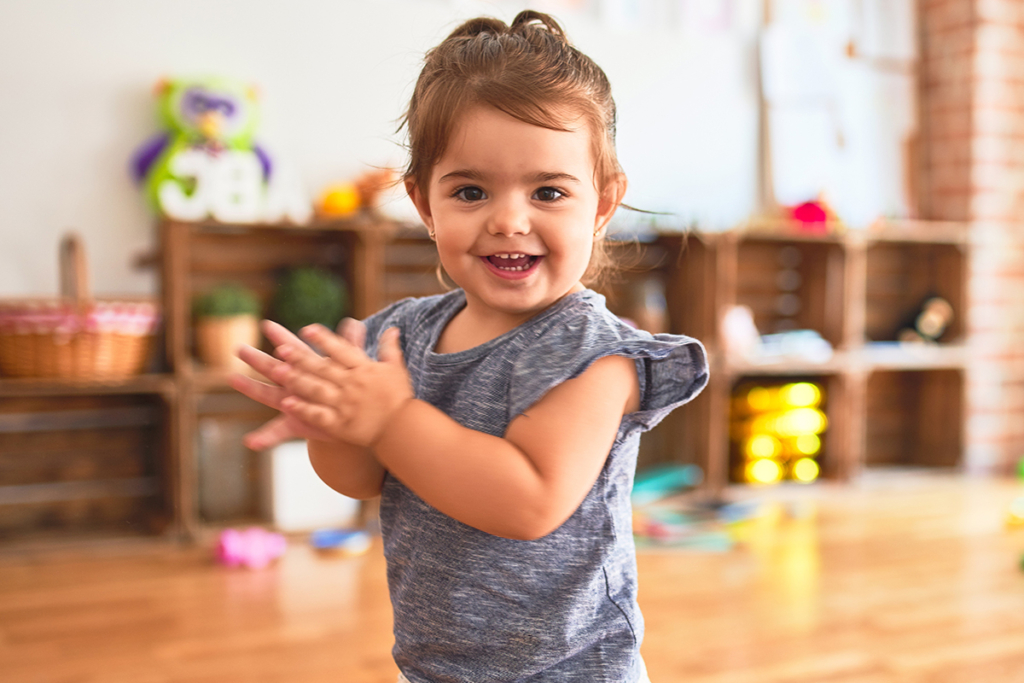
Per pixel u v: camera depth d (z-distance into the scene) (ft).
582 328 2.57
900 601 7.59
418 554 2.71
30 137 9.18
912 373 13.69
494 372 2.65
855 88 12.89
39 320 8.31
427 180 2.67
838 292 12.08
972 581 8.14
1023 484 12.37
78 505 9.67
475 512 2.29
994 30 12.75
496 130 2.45
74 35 9.29
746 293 12.58
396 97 10.61
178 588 7.73
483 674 2.66
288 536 9.38
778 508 10.85
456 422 2.52
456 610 2.64
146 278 9.68
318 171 10.32
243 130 9.70
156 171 9.47
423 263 10.89
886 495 11.65
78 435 9.67
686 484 11.27
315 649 6.43
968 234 12.66
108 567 8.30
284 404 2.21
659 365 2.64
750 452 11.71
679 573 8.30
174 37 9.67
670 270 11.58
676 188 12.09
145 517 9.74
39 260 9.27
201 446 9.64
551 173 2.49
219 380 9.12
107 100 9.43
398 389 2.27
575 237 2.55
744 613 7.27
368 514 9.73
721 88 12.29
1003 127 12.92
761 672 6.15
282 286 9.78
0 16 9.01
